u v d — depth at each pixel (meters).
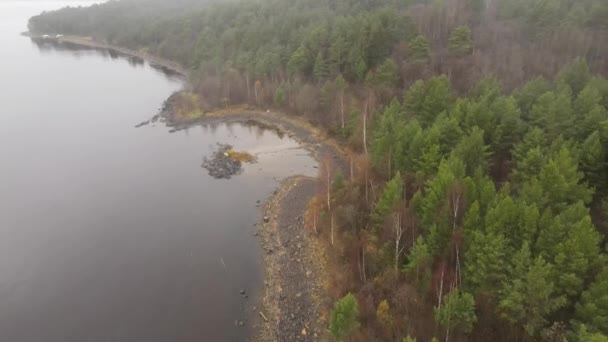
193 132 102.25
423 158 54.31
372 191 59.22
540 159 47.31
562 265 34.44
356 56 98.62
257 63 119.50
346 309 36.66
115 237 61.84
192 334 45.03
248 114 110.50
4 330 46.44
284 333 44.72
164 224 64.81
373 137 71.88
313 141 92.81
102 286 52.34
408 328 38.97
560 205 40.66
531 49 90.06
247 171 81.44
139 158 88.25
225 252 58.03
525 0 107.44
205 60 139.12
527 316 35.03
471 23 107.12
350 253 51.75
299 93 105.12
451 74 86.44
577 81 68.62
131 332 45.56
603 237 38.28
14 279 53.94
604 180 46.66
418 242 41.72
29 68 163.75
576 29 87.50
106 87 139.62
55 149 93.00
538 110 58.47
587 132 52.94
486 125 57.75
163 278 53.38
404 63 92.81
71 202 71.50
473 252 38.47
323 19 124.62
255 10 162.25
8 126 106.31
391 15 101.94
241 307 48.50
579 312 32.88
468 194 43.19
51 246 60.12
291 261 55.31
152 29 187.50
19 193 74.62
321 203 64.50
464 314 35.53
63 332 45.97
